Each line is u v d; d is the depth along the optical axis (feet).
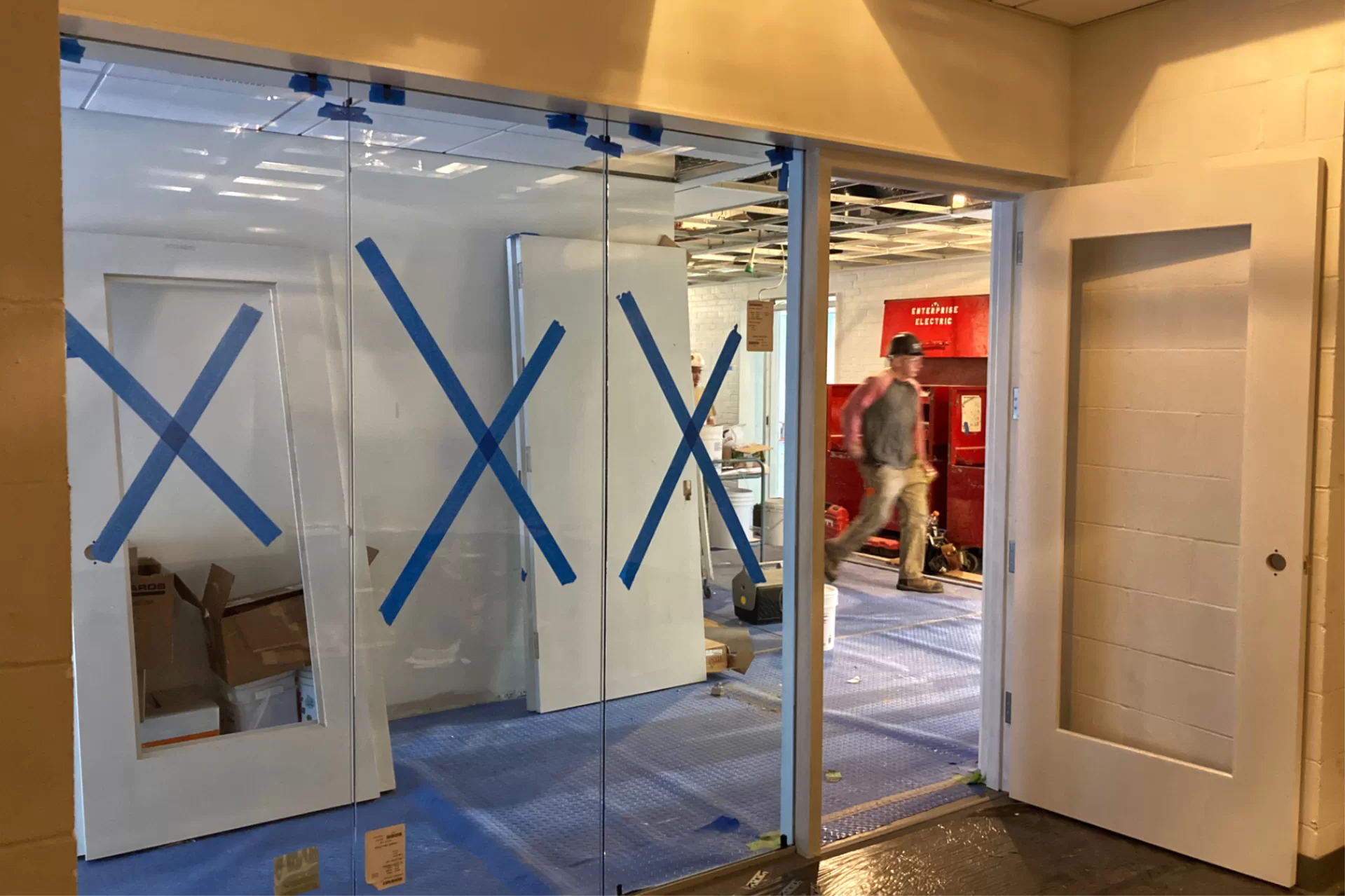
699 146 8.84
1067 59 10.46
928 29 9.32
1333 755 8.96
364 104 7.46
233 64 6.50
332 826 9.04
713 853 9.32
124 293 7.85
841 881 9.00
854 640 17.56
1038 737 10.57
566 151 9.52
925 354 24.71
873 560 24.89
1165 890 8.91
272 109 7.83
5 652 2.64
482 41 6.96
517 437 10.07
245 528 8.61
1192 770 9.41
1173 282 9.73
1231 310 9.34
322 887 8.36
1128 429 10.14
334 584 9.16
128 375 7.88
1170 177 9.37
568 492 10.46
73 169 7.63
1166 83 9.75
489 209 9.71
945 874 9.17
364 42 6.50
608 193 10.18
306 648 9.06
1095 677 10.52
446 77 6.83
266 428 8.64
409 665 9.78
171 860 8.31
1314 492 8.83
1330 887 8.99
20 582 2.65
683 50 7.88
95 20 5.67
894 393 14.47
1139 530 10.09
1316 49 8.71
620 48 7.56
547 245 10.05
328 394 8.94
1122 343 10.16
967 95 9.65
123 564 8.01
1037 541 10.48
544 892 8.54
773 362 10.48
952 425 23.47
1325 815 8.94
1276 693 8.88
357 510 9.25
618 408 10.55
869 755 12.17
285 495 8.82
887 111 9.11
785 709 9.58
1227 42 9.29
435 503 9.66
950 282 25.45
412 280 9.34
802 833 9.48
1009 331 10.96
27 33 2.58
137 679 8.23
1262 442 8.91
